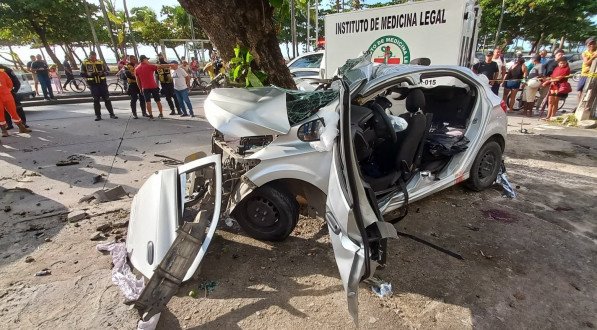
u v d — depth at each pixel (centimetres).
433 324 215
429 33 598
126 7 2305
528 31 2544
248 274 266
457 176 361
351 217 193
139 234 254
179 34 3225
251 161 271
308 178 264
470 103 395
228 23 386
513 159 533
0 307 232
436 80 490
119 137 720
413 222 340
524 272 263
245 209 302
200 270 264
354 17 698
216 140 337
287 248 299
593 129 727
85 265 277
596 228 325
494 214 354
